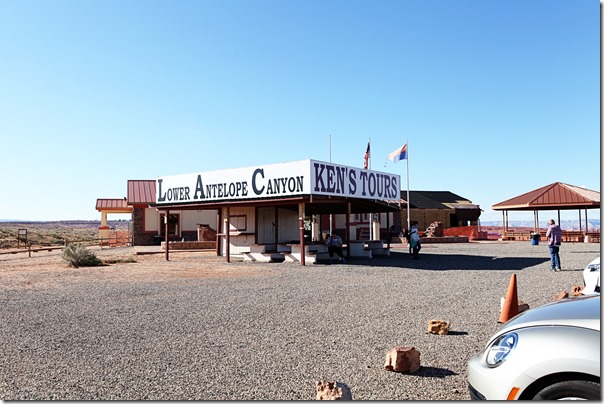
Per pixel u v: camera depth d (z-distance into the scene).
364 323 8.15
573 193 36.66
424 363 5.86
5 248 39.28
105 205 42.22
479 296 11.01
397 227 41.31
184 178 23.62
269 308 9.71
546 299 10.28
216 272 17.31
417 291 11.91
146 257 25.47
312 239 30.98
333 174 19.91
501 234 43.84
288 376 5.38
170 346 6.72
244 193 21.16
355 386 5.06
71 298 11.37
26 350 6.60
